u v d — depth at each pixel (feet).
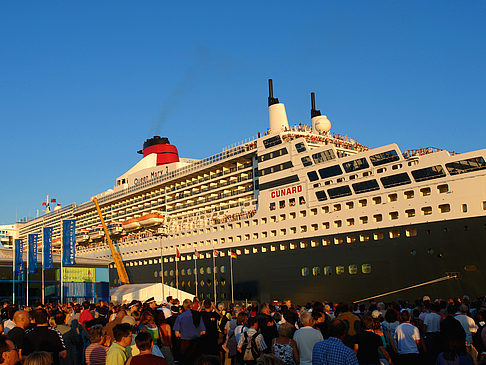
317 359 34.71
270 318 49.96
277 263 203.72
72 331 62.95
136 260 294.05
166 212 289.74
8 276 235.81
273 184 210.79
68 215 386.93
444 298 153.58
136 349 40.81
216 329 50.42
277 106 234.58
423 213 160.45
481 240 147.33
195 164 267.80
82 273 254.06
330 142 221.25
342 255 180.75
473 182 150.10
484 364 35.45
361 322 52.80
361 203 177.47
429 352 52.65
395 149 168.14
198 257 231.50
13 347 35.55
